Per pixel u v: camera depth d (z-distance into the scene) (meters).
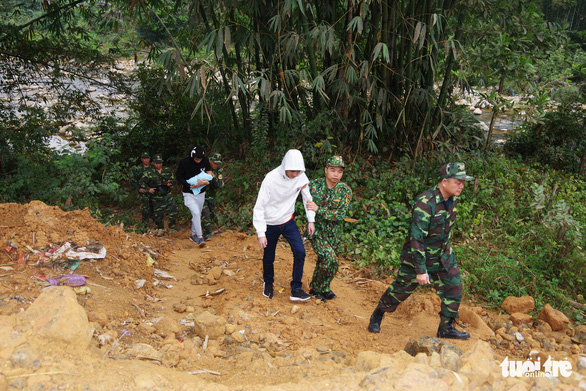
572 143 11.45
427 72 8.78
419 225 3.54
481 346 2.81
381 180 8.23
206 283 5.09
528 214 7.50
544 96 8.98
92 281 4.05
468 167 8.90
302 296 4.59
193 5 7.95
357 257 6.20
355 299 4.96
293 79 8.22
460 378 2.53
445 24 8.35
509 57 8.71
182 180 6.48
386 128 9.24
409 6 8.12
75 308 2.70
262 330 3.86
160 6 10.23
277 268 5.60
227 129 10.68
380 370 2.66
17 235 4.12
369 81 8.19
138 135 12.30
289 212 4.44
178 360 3.10
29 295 3.36
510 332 4.24
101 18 11.30
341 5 8.76
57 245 4.23
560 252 5.68
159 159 7.05
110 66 11.78
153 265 5.18
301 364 3.13
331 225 4.56
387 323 4.37
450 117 9.95
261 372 2.96
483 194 7.83
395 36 8.35
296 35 7.12
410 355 3.21
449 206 3.57
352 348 3.68
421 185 8.07
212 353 3.32
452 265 3.80
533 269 5.67
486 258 5.88
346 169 8.35
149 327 3.51
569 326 4.50
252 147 8.86
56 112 10.97
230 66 8.45
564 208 5.65
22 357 2.33
